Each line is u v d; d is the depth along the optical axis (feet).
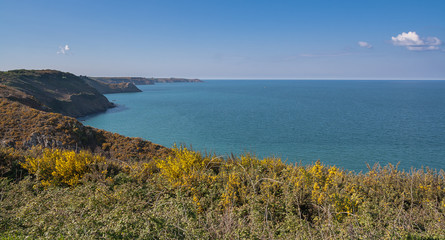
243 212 13.99
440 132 199.31
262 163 21.45
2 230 11.76
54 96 350.02
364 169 107.96
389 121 259.60
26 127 73.20
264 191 15.66
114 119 280.51
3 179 19.34
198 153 23.04
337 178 17.63
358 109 380.58
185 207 13.52
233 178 16.96
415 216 13.24
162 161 21.63
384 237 10.39
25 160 22.93
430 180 16.58
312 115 310.65
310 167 20.70
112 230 10.62
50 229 10.85
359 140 169.17
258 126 228.84
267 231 11.55
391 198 15.34
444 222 12.07
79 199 15.29
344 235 10.53
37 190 17.72
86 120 273.75
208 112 345.51
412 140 168.96
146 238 10.23
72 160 21.09
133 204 14.21
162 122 255.29
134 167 22.57
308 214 14.21
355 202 14.21
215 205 15.05
